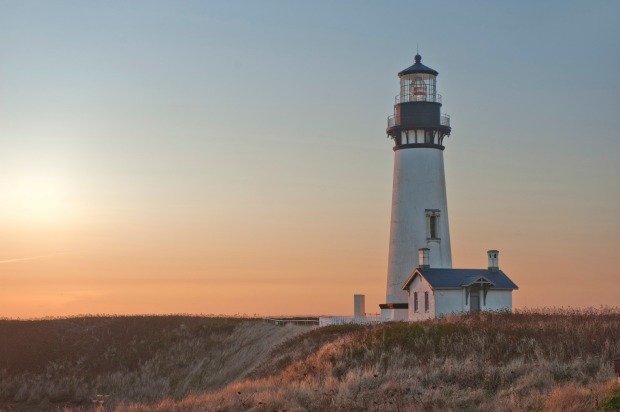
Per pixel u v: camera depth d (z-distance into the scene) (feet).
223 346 236.02
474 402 88.07
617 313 162.71
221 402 97.55
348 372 117.70
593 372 99.76
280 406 91.50
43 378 222.69
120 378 220.23
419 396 91.04
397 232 221.05
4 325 266.57
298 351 171.42
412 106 221.05
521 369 102.83
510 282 202.18
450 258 222.48
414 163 221.25
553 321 143.43
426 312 199.93
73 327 264.72
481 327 139.64
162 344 242.78
